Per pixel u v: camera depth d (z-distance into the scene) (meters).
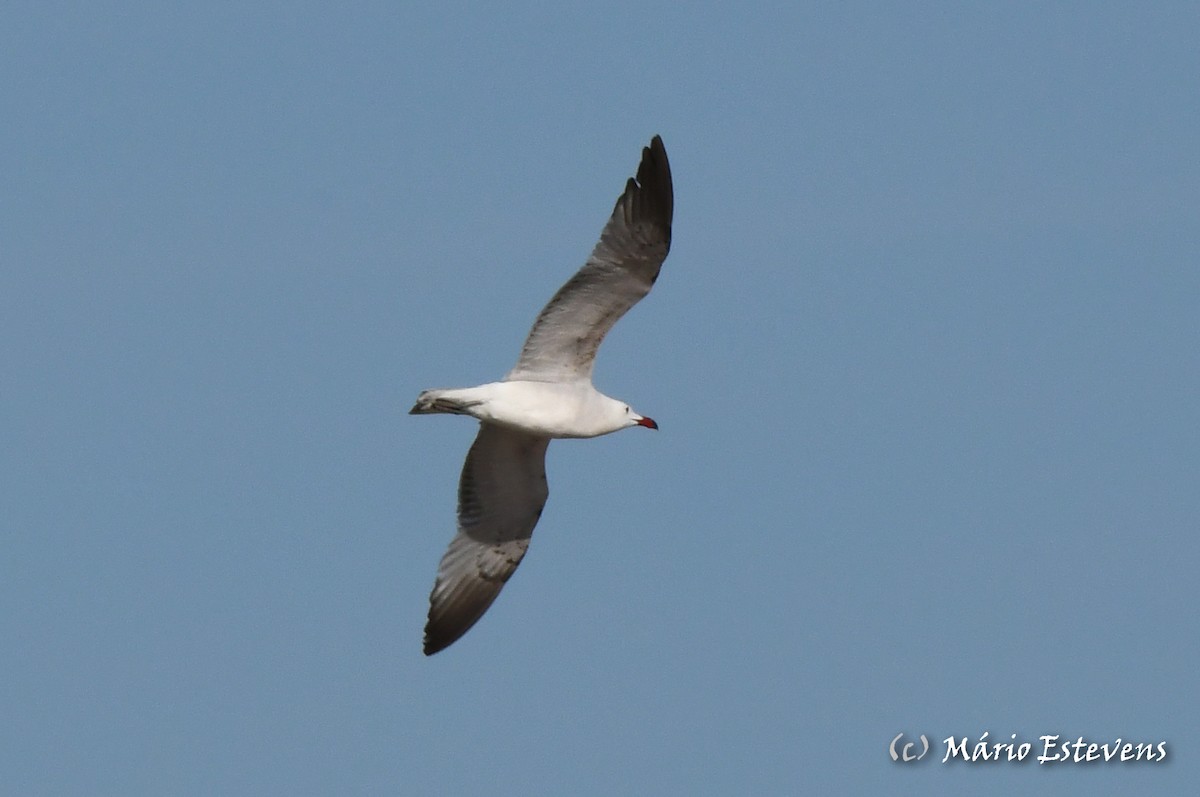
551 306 18.80
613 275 18.61
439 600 21.20
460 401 18.94
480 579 21.45
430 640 21.14
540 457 20.62
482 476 20.89
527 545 21.41
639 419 19.73
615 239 18.47
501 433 20.31
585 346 19.16
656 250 18.44
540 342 19.09
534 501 21.06
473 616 21.41
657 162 18.25
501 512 21.17
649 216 18.33
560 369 19.28
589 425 19.38
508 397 18.98
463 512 21.17
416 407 19.06
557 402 19.12
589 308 18.86
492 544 21.34
